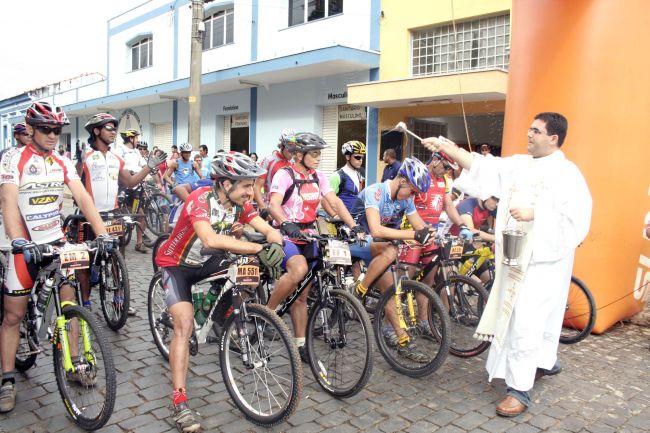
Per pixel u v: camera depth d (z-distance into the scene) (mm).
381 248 4078
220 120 16031
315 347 3816
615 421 3227
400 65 10688
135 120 20234
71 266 2883
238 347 3201
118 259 4516
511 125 5066
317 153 4035
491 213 5031
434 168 4535
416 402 3408
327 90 12227
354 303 3338
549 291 3266
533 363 3277
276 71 11938
